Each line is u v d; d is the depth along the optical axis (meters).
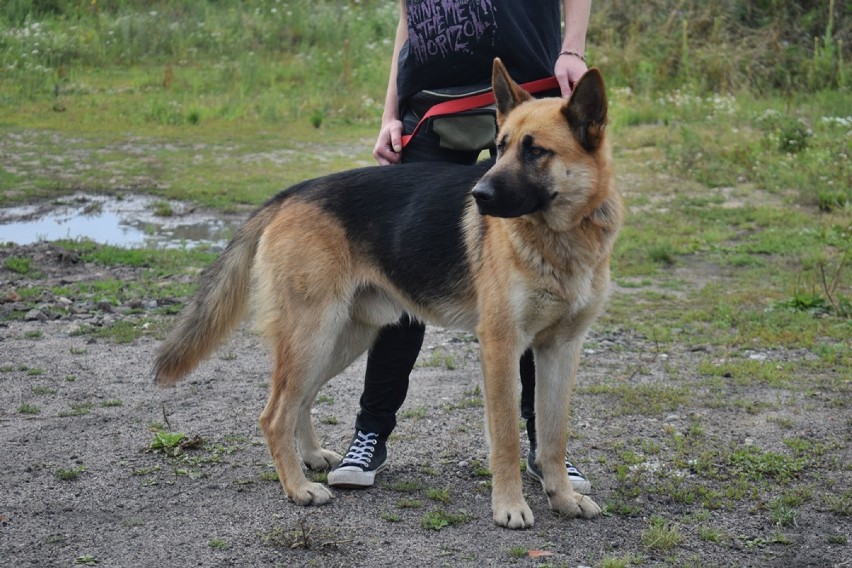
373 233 4.07
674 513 3.85
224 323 4.35
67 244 8.62
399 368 4.13
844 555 3.48
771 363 5.88
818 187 10.71
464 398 5.28
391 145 4.52
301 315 3.99
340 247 4.05
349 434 4.78
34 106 16.23
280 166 12.46
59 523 3.65
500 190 3.54
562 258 3.66
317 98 17.14
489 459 4.20
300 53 20.41
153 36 20.92
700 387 5.48
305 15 22.20
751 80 16.36
